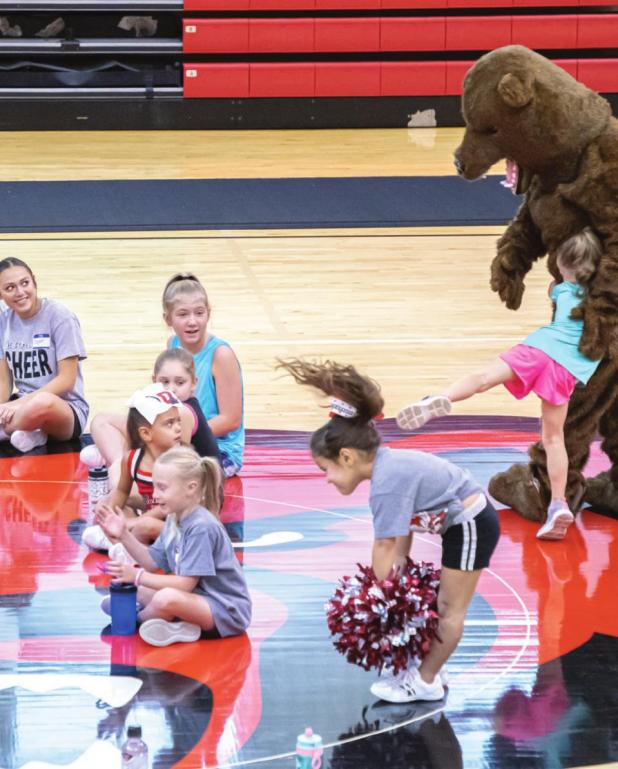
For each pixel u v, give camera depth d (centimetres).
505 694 532
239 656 564
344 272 1306
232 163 1834
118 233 1443
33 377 860
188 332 771
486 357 1041
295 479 799
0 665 551
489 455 840
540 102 703
